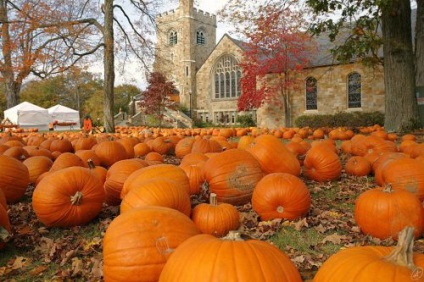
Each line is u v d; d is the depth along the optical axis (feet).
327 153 21.81
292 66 96.32
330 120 100.89
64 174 14.38
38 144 36.81
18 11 66.13
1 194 14.44
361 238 12.81
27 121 115.03
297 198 14.30
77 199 14.11
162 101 117.08
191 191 17.07
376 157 24.58
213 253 6.70
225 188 16.30
